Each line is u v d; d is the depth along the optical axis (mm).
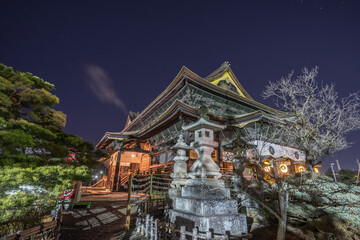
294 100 8531
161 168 20609
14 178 5754
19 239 4668
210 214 6883
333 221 9008
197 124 8836
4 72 9234
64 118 10359
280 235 6820
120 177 24188
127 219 8641
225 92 22953
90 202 12766
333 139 7539
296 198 11656
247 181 11070
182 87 21297
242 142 13500
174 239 6051
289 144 21281
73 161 8828
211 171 8117
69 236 8164
